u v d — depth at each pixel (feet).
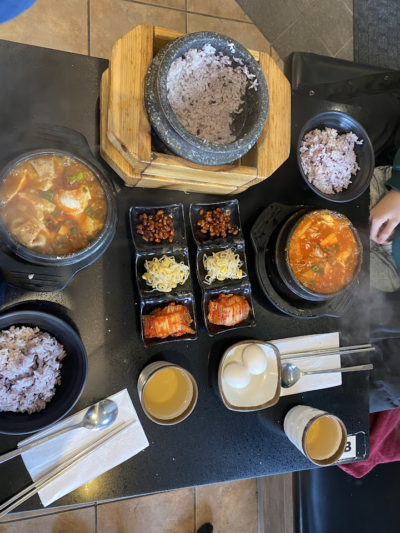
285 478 3.49
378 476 3.35
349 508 3.22
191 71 2.02
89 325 2.36
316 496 3.18
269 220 2.63
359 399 2.89
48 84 2.29
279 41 3.96
